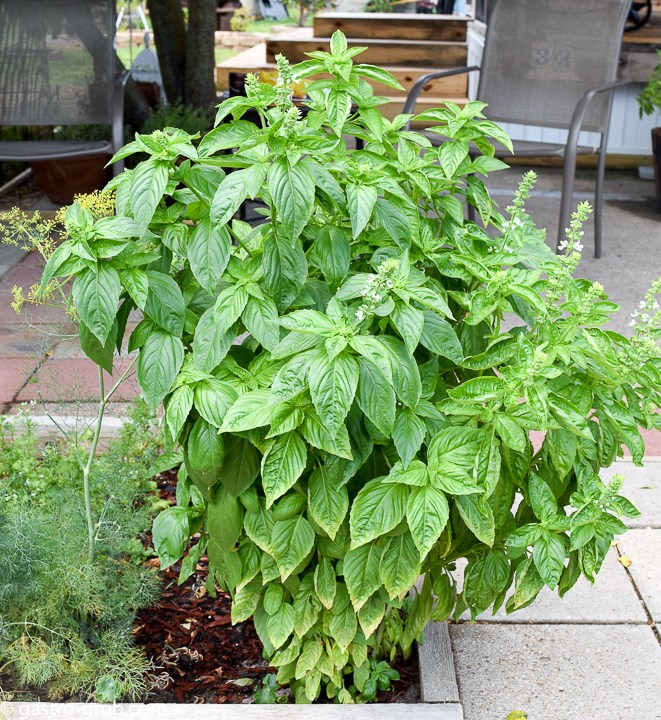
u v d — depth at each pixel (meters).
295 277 1.44
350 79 1.57
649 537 2.33
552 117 4.51
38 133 5.49
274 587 1.65
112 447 2.39
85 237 1.39
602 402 1.51
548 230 4.93
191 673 1.85
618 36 4.25
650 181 6.28
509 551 1.60
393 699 1.78
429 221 1.73
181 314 1.46
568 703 1.78
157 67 6.12
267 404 1.32
